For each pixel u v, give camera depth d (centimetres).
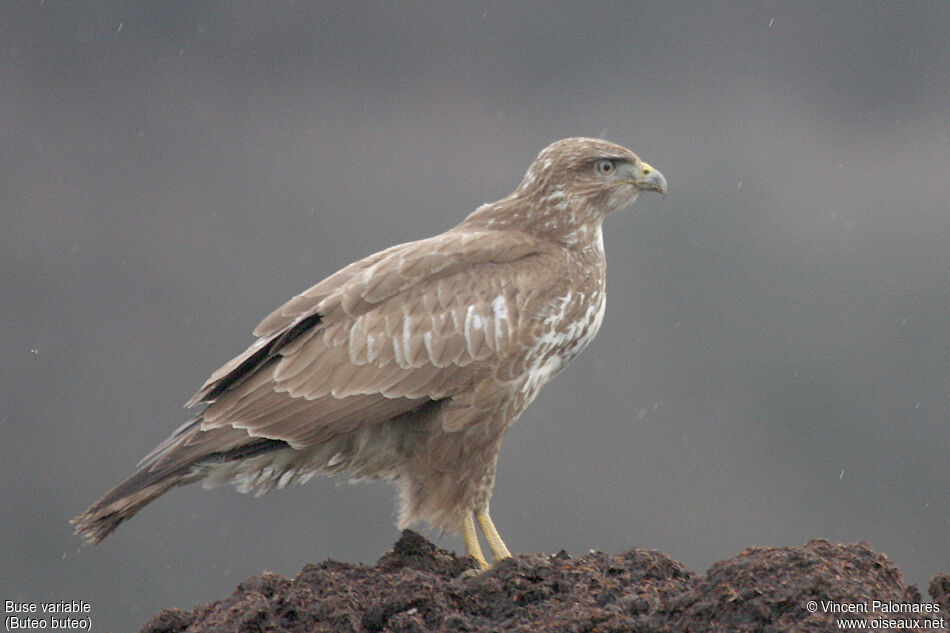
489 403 988
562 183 1074
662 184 1084
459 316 986
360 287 992
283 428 968
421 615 847
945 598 810
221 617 847
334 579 881
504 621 848
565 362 1037
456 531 998
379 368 976
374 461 1011
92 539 940
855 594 791
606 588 863
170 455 954
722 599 795
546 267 1025
